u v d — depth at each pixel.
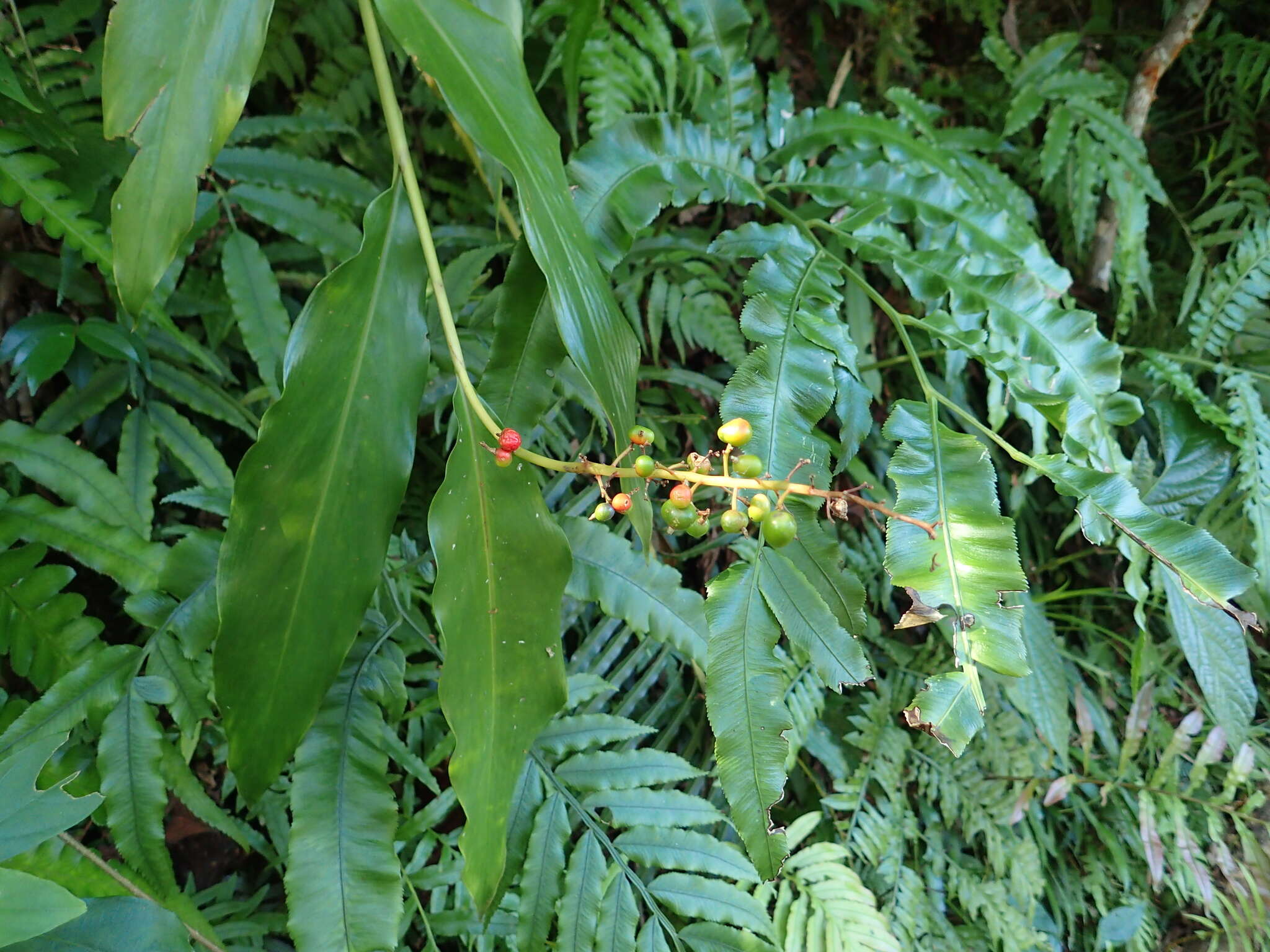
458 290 0.64
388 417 0.35
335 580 0.35
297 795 0.43
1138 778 0.81
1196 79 0.97
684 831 0.55
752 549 0.56
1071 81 0.83
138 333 0.57
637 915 0.52
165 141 0.33
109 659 0.46
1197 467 0.79
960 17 1.00
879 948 0.61
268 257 0.66
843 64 0.93
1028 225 0.77
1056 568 0.95
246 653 0.34
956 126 1.00
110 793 0.44
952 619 0.35
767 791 0.35
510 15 0.40
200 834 0.61
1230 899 0.78
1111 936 0.76
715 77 0.67
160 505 0.62
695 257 0.80
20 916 0.29
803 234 0.49
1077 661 0.85
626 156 0.48
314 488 0.34
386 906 0.42
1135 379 0.90
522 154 0.35
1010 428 0.92
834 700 0.80
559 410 0.66
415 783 0.63
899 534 0.36
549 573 0.37
